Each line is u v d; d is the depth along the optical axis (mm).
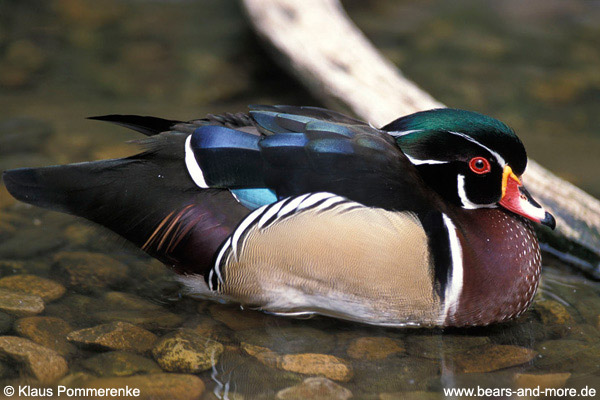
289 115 7484
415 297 7051
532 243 7652
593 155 11484
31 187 7422
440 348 7254
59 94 12711
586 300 8305
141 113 12203
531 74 13875
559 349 7258
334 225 6789
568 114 12711
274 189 6996
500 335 7523
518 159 7359
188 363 6836
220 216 7172
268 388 6605
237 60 14133
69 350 6926
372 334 7461
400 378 6805
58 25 14984
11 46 14070
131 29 15062
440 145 7312
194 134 7273
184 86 13195
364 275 6891
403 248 6793
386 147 7289
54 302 7699
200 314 7711
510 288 7379
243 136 7148
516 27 15586
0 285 7812
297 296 7320
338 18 12938
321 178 6941
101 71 13539
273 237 6973
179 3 16203
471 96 13086
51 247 8695
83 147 11031
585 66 14164
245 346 7176
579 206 9492
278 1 12883
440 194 7547
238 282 7359
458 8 16297
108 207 7402
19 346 6773
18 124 11609
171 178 7293
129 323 7352
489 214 7578
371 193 6895
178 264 7574
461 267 7102
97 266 8406
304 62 12008
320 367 6855
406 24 15602
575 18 15945
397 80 11656
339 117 7875
